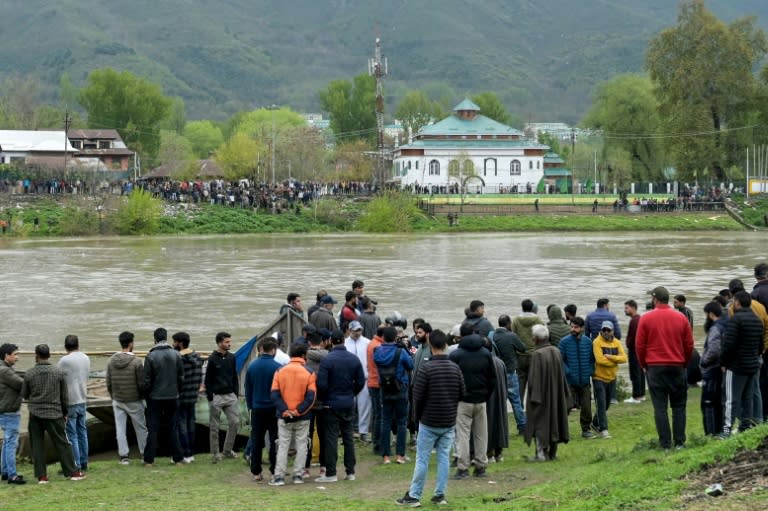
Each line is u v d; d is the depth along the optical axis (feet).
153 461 66.28
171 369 65.67
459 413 59.21
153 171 507.30
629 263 229.25
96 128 569.23
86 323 141.08
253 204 378.32
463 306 155.02
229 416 67.72
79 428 64.23
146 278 198.59
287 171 514.68
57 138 490.08
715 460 48.06
